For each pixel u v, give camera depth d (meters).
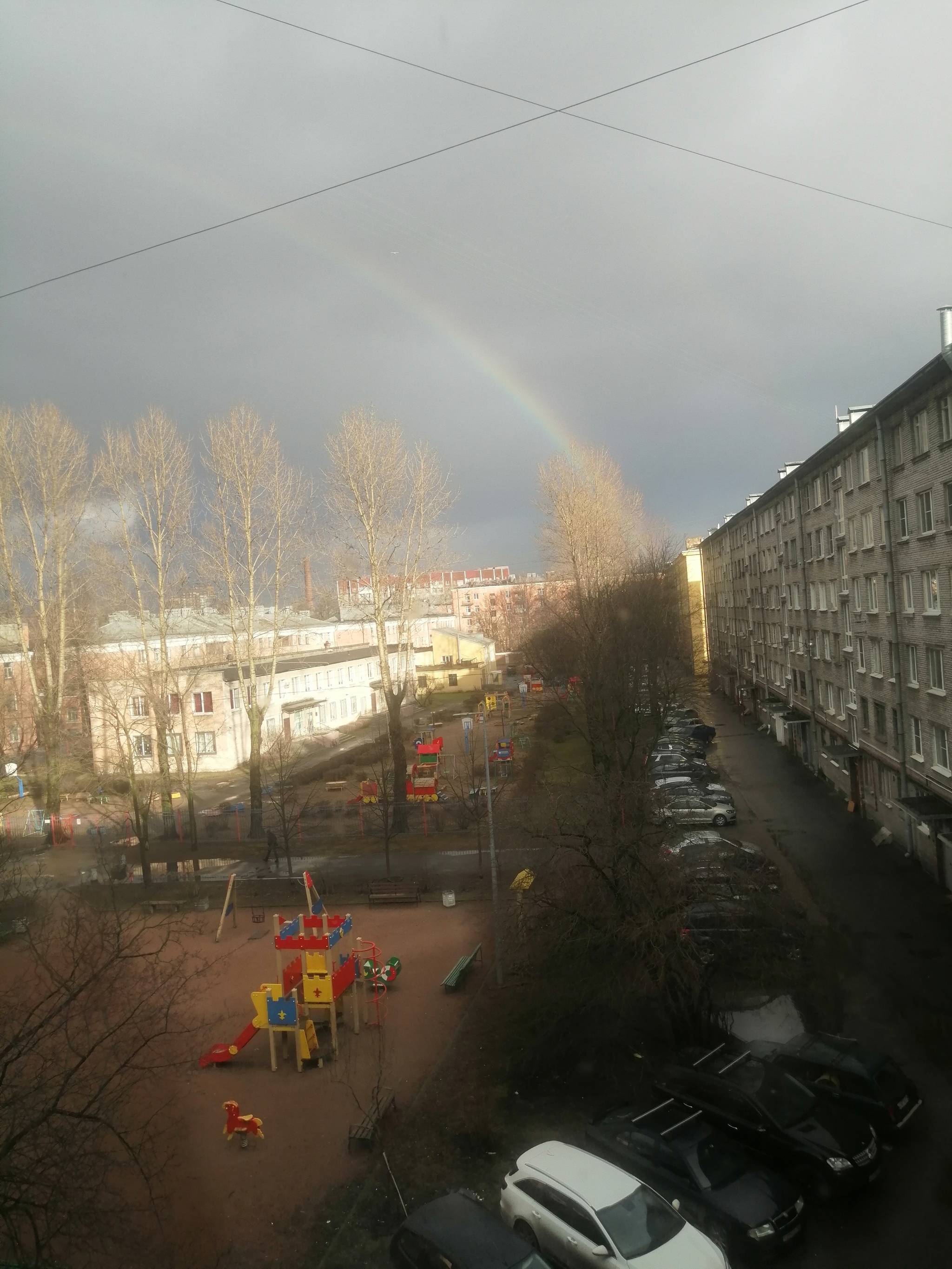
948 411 24.14
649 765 37.78
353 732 69.62
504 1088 16.70
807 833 33.19
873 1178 12.91
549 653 53.12
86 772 46.88
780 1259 11.62
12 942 22.14
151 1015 13.39
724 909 17.78
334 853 35.44
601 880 17.31
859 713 34.72
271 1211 13.45
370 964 21.33
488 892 28.88
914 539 27.08
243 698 51.81
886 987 19.80
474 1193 13.57
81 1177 10.38
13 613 45.75
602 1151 13.80
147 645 41.88
